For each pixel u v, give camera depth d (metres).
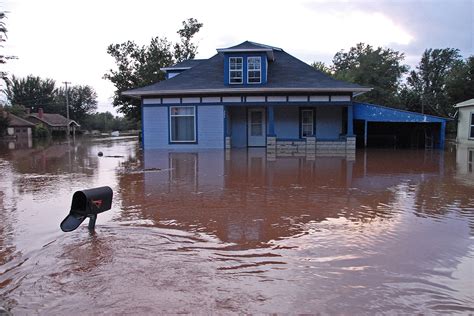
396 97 40.72
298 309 3.16
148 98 18.48
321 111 19.52
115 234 5.14
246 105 17.94
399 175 10.36
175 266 4.06
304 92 17.41
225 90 17.47
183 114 18.44
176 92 17.67
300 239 4.89
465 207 6.58
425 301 3.29
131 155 17.12
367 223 5.59
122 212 6.31
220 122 18.20
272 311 3.13
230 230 5.30
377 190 8.18
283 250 4.50
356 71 43.66
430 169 11.59
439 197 7.43
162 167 12.07
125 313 3.13
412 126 21.03
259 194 7.75
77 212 5.34
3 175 10.92
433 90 51.62
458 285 3.58
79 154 18.61
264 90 17.19
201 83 18.50
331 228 5.35
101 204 5.41
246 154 16.17
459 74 33.72
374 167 12.02
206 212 6.29
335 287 3.55
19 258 4.33
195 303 3.27
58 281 3.73
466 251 4.43
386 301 3.29
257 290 3.50
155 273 3.89
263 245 4.68
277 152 16.77
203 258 4.28
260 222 5.68
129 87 30.31
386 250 4.47
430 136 20.39
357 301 3.29
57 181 9.70
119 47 30.39
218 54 21.08
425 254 4.34
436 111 35.50
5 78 39.12
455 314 3.10
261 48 17.75
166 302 3.29
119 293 3.47
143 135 18.70
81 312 3.16
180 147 18.59
